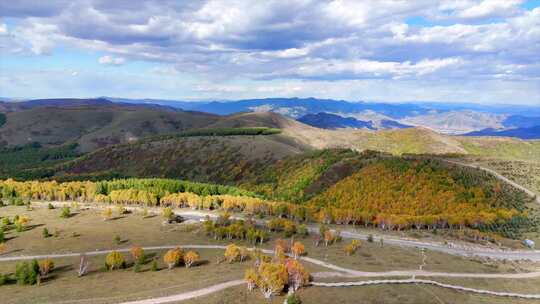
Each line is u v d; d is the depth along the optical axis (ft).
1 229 513.86
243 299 291.79
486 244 549.54
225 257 411.75
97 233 516.32
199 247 460.96
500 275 404.16
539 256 507.71
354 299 298.76
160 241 484.33
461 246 532.32
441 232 602.03
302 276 316.60
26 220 557.33
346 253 442.50
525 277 407.03
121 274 362.74
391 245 509.76
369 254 442.50
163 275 353.10
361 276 355.97
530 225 625.00
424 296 317.63
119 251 442.50
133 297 294.25
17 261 410.11
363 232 584.81
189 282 326.44
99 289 316.60
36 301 291.17
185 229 538.88
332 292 310.45
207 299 290.35
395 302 299.58
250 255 414.82
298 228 539.70
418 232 598.34
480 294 343.05
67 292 310.24
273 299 292.81
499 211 641.40
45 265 360.28
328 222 634.02
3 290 323.16
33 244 466.70
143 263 397.60
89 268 382.83
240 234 499.10
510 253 514.68
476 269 415.44
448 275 382.22
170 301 287.69
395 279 353.92
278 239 492.54
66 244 467.11
